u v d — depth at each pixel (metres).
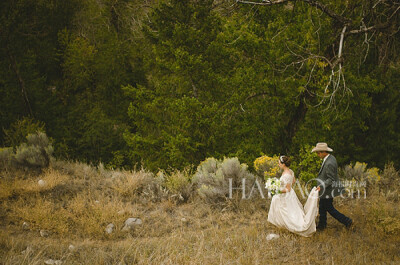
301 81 12.29
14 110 19.62
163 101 14.88
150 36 15.37
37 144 9.34
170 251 5.12
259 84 13.06
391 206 6.53
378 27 11.16
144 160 15.37
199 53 14.43
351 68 13.02
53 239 5.52
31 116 19.94
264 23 13.64
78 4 25.20
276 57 12.98
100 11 25.39
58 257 4.75
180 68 13.49
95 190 7.49
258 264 4.75
